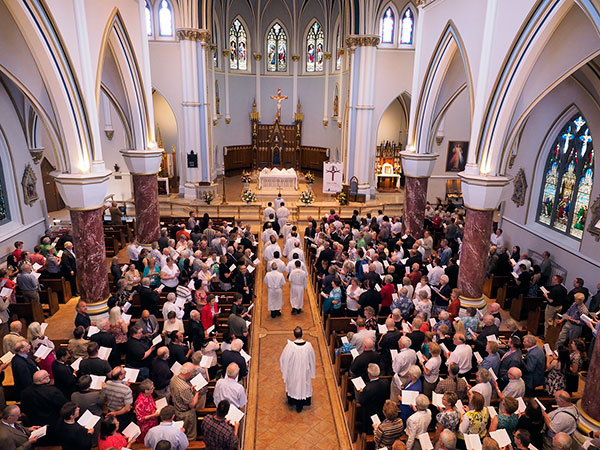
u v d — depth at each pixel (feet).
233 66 103.04
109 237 55.06
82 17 31.99
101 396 19.65
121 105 46.21
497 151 34.45
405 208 52.29
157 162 49.29
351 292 35.86
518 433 18.25
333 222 55.16
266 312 42.37
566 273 46.32
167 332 27.86
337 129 99.76
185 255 39.83
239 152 108.58
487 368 25.08
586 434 23.41
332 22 96.43
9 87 49.88
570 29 29.04
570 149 47.98
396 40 77.77
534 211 53.88
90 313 36.06
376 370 22.84
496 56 32.68
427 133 48.37
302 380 28.07
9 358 24.81
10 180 51.60
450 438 17.54
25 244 53.36
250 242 46.52
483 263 36.94
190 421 21.80
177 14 75.46
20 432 19.06
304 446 25.71
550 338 35.37
